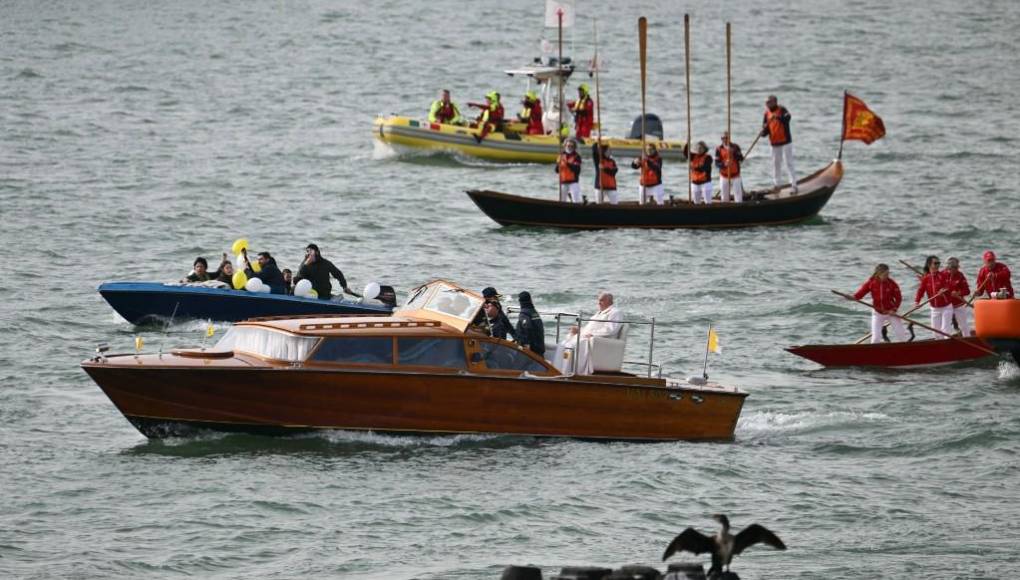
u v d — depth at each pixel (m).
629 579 36.78
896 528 64.81
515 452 75.50
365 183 174.88
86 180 171.12
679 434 79.12
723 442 79.38
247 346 77.12
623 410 78.31
